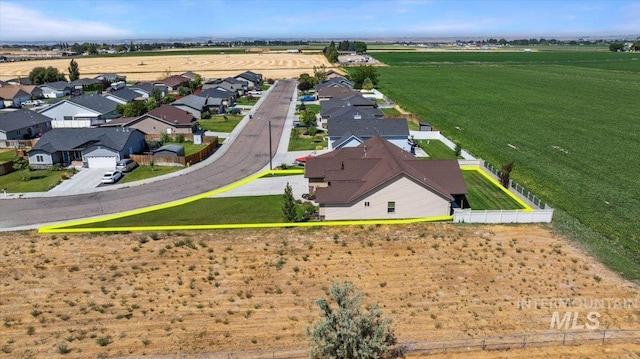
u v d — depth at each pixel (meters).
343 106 73.81
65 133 53.56
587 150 56.38
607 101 93.81
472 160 49.94
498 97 100.44
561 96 100.94
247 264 28.88
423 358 19.88
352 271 27.91
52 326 22.89
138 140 56.62
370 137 54.47
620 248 31.39
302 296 25.33
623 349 20.47
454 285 26.23
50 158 50.28
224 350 20.91
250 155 55.69
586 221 35.81
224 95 92.50
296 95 110.38
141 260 29.45
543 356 20.05
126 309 24.27
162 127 65.75
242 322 23.09
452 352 20.33
